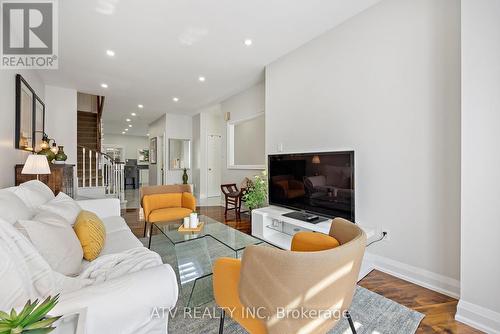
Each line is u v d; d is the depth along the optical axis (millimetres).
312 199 2652
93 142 6324
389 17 2221
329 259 909
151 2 2230
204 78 4191
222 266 1188
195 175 7383
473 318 1543
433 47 1950
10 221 1230
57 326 752
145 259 1394
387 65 2236
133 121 8500
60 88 4551
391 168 2219
